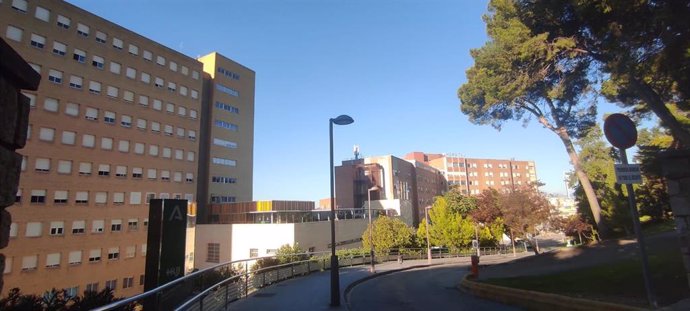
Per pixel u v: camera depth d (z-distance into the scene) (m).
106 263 44.75
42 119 40.50
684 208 7.09
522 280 13.62
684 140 13.23
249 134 70.94
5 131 2.08
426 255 46.53
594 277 11.55
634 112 22.05
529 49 15.89
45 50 41.41
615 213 30.55
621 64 11.48
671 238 16.39
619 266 12.45
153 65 52.84
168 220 6.98
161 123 53.09
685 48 9.54
